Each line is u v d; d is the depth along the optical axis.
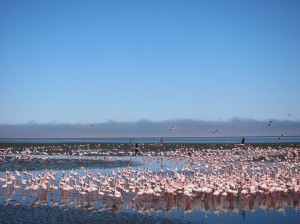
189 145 149.75
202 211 39.78
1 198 45.25
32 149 128.75
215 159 88.06
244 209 40.78
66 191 49.72
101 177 56.56
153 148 135.12
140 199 45.28
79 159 94.56
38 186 50.81
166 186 46.88
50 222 34.75
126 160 93.81
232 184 49.28
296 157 93.31
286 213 39.25
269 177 54.53
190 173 70.00
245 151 110.38
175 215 38.03
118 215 37.69
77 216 37.09
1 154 109.94
